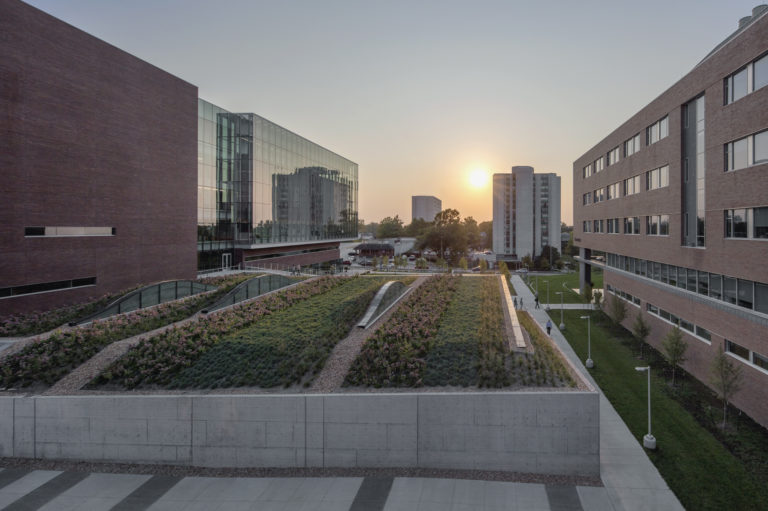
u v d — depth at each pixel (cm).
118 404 1577
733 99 2106
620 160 3794
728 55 2111
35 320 2403
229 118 5119
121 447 1578
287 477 1488
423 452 1523
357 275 4350
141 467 1555
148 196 3516
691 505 1368
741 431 1859
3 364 1809
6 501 1347
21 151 2570
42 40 2662
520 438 1503
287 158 5922
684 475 1528
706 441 1773
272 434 1548
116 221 3219
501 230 10469
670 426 1905
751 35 1923
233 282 3503
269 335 2145
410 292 3322
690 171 2564
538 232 10175
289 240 5972
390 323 2303
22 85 2561
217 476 1500
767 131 1859
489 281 3847
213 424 1559
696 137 2500
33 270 2650
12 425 1605
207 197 4781
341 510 1302
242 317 2445
